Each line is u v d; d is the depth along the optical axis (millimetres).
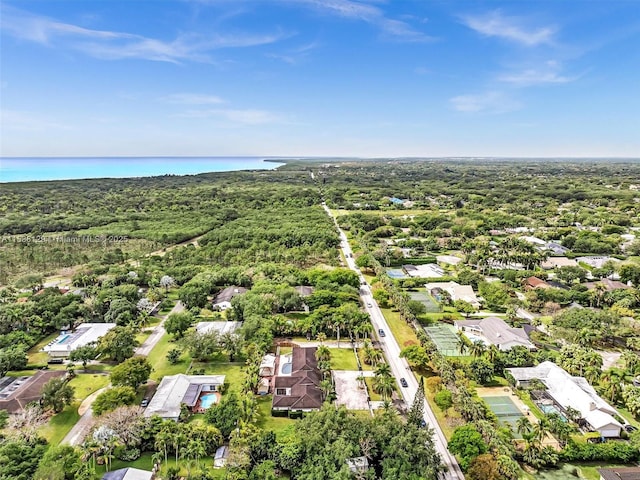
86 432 67125
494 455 60156
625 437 68812
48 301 113438
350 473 55281
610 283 137750
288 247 182750
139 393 80125
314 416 64875
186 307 123000
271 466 58031
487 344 99375
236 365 91500
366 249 177000
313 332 102750
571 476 60906
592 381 82625
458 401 72562
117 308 112625
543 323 113000
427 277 150500
